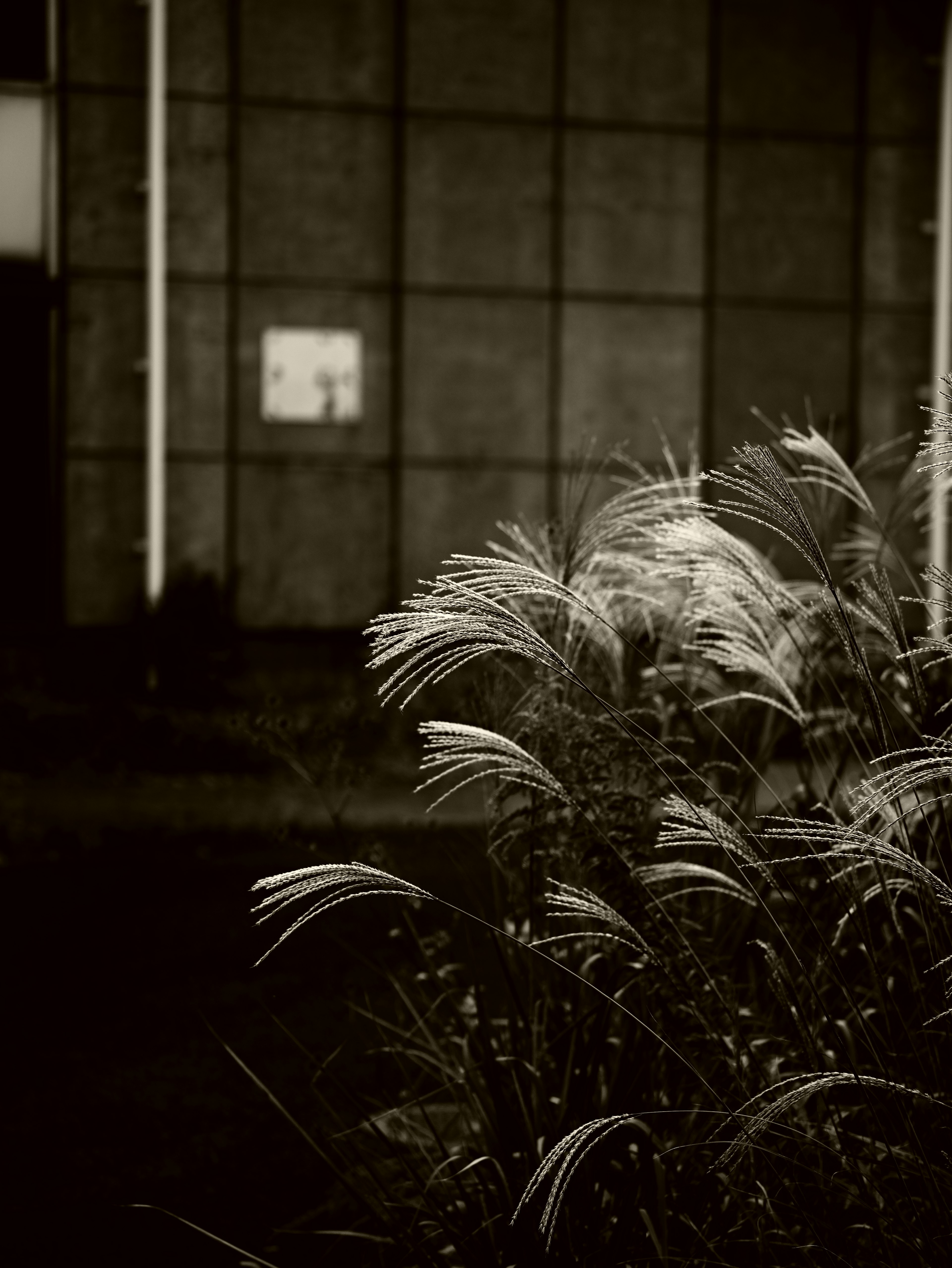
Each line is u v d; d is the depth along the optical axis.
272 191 15.25
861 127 16.09
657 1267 2.57
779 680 3.00
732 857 2.69
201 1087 4.79
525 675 3.11
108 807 10.32
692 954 2.58
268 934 6.71
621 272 15.84
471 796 10.69
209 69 15.07
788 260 16.06
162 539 15.09
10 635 14.86
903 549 14.69
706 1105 2.72
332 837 9.12
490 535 15.73
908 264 16.23
